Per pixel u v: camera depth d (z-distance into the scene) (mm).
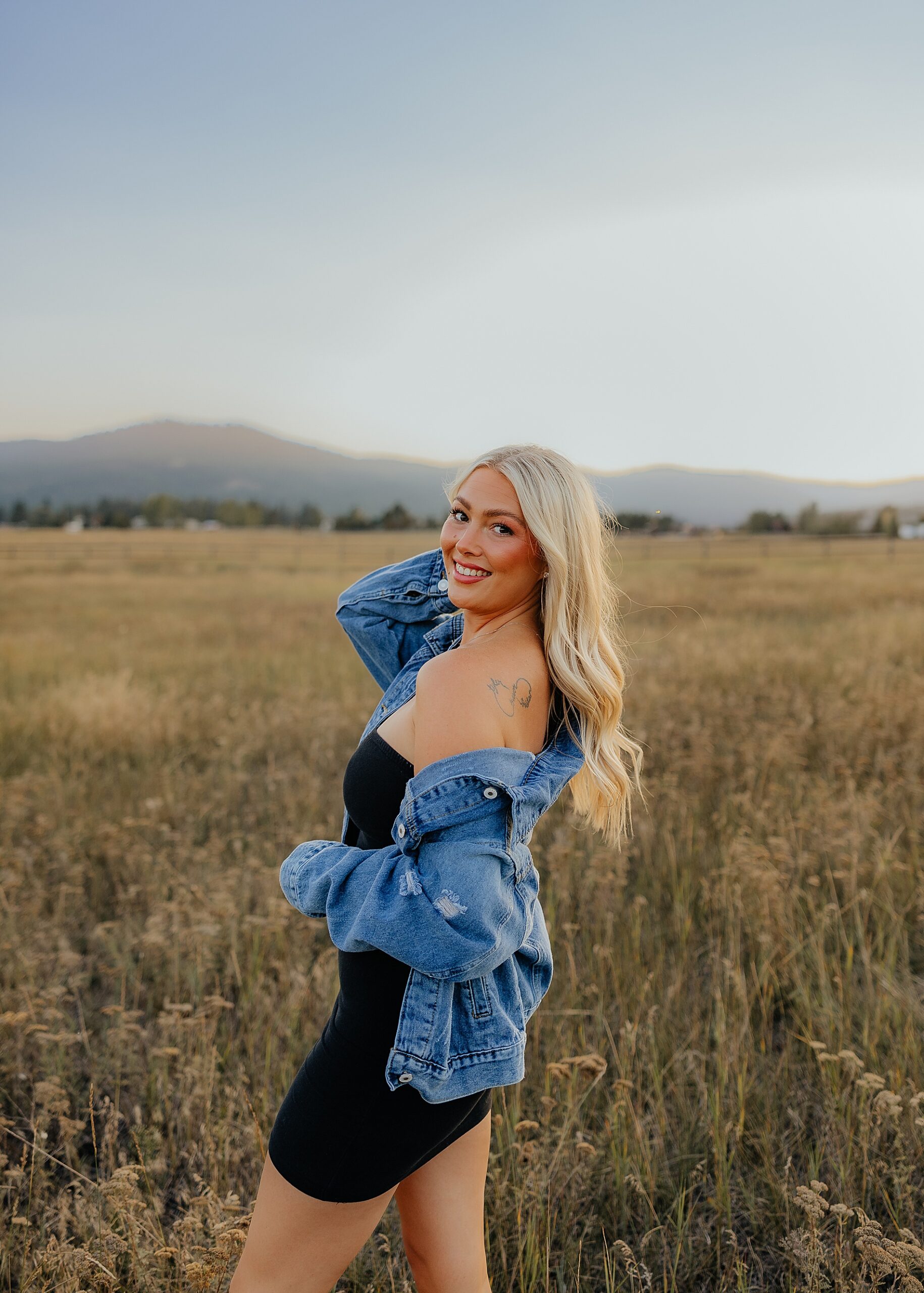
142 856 4082
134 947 3475
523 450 1485
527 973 1599
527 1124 2182
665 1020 2881
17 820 4547
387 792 1433
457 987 1433
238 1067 2740
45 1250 1935
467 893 1262
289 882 1507
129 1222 1980
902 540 41469
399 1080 1355
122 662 9883
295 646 11359
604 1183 2297
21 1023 2787
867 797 4480
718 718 6199
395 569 1984
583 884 3738
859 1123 2359
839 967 3133
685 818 4371
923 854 4031
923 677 7168
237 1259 1964
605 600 1647
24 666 9430
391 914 1268
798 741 5637
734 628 11680
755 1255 2117
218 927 3213
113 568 31172
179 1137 2504
